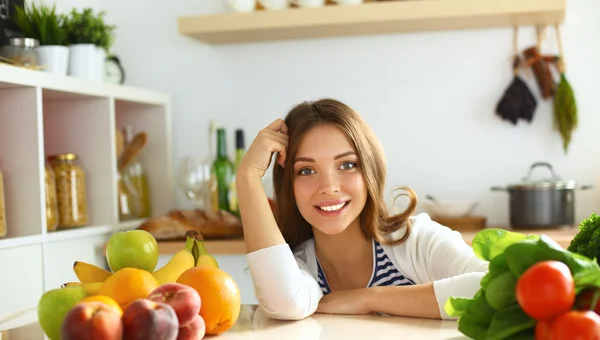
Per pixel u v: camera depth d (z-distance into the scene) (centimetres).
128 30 281
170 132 270
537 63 246
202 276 96
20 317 114
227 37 261
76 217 224
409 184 260
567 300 73
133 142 257
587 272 75
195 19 249
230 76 275
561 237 213
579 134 249
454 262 138
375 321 109
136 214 258
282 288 112
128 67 282
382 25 244
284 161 136
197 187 257
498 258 82
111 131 235
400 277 146
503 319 79
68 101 238
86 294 90
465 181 256
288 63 269
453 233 149
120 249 100
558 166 250
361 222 146
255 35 258
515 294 78
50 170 214
